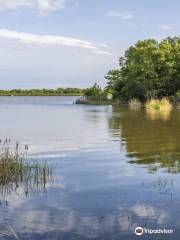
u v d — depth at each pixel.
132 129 33.03
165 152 20.84
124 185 14.00
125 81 94.19
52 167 17.16
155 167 16.98
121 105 87.56
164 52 85.50
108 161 18.55
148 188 13.55
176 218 10.66
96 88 104.12
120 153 20.78
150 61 85.06
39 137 28.78
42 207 11.65
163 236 9.57
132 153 20.72
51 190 13.43
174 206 11.59
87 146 23.53
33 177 15.15
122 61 97.75
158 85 85.19
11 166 15.61
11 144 24.88
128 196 12.65
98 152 21.20
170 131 30.80
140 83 85.25
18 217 10.81
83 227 10.13
